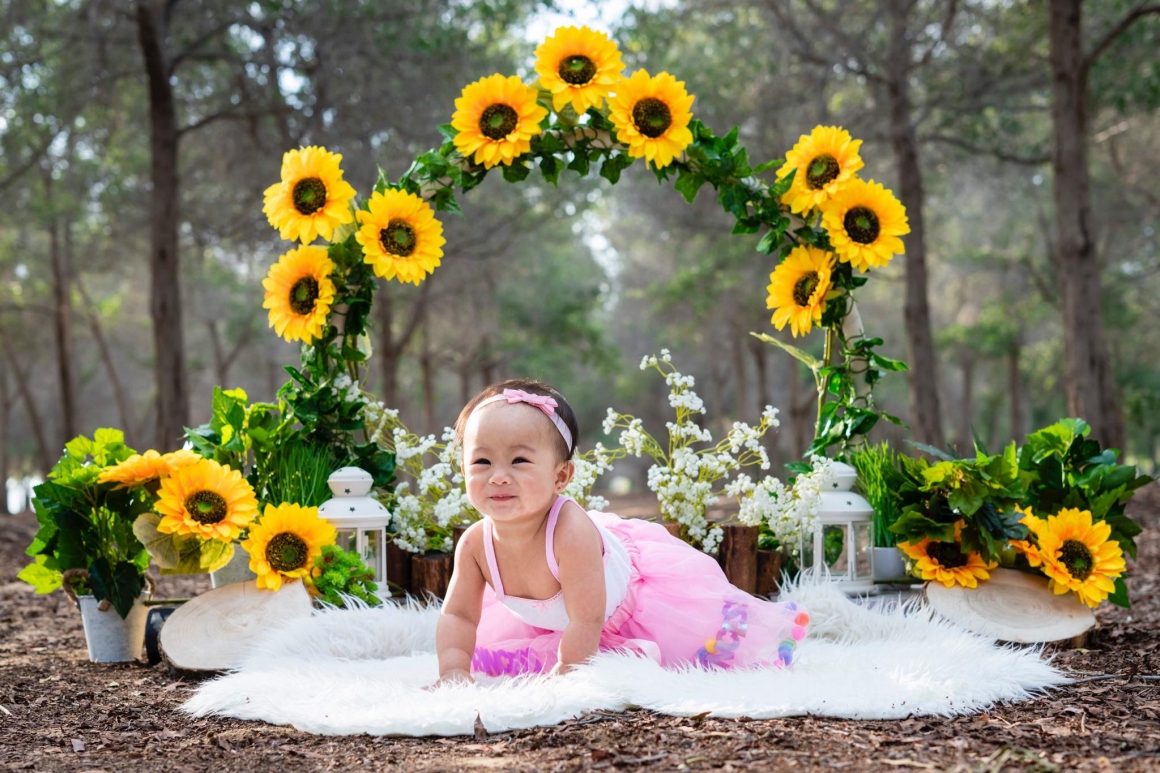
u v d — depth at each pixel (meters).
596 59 4.47
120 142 17.69
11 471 38.84
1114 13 14.28
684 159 4.66
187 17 13.56
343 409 4.41
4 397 27.66
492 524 3.08
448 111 14.13
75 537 3.93
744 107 14.98
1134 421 23.36
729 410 36.25
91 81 13.93
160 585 6.50
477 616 3.15
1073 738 2.30
